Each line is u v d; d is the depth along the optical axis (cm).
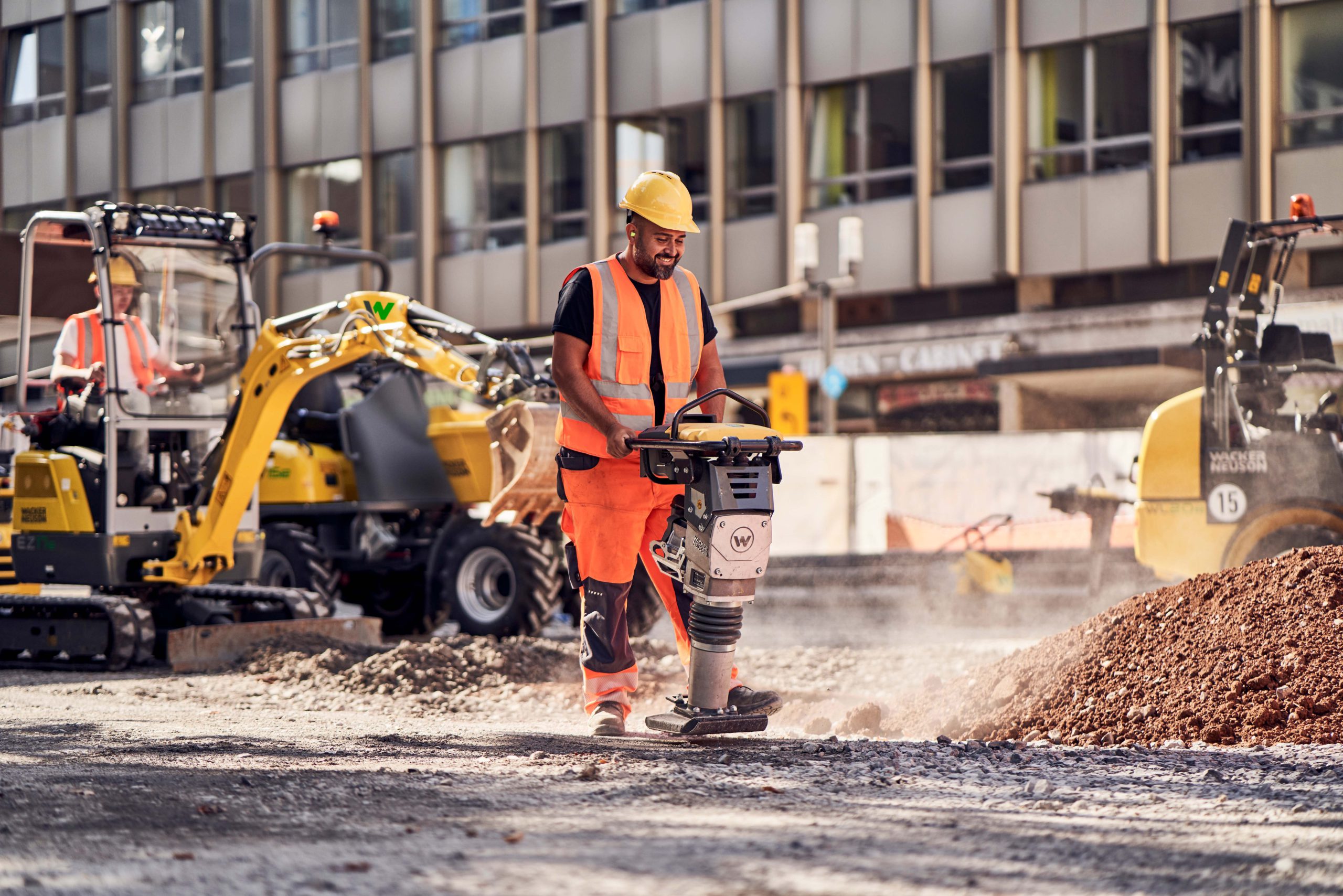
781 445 589
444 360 1217
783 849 369
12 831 409
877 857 362
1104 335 2705
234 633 1134
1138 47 2662
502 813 425
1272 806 451
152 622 1151
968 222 2825
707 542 584
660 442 591
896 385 2995
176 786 487
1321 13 2488
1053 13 2731
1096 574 1583
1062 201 2730
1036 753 568
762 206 3075
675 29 3108
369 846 379
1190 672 681
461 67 3350
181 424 1203
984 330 2838
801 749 583
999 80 2775
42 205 3925
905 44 2872
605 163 3191
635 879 334
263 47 3566
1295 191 2505
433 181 3394
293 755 571
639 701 912
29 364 1201
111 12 3778
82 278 1365
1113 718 671
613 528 634
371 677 962
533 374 1230
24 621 1168
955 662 1102
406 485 1477
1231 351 1237
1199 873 353
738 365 3106
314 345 1202
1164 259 2623
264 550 1407
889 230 2906
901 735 740
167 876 346
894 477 2009
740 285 3077
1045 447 1945
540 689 934
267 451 1216
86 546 1174
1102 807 446
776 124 3003
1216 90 2589
